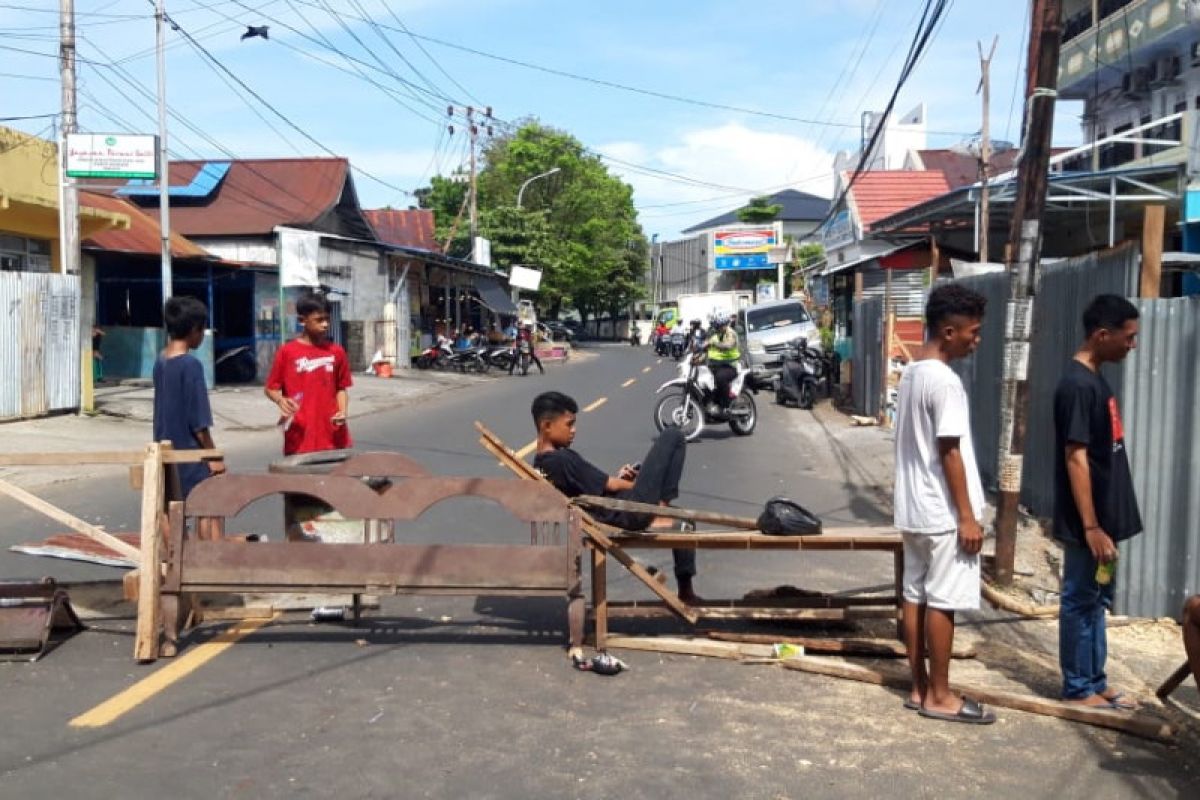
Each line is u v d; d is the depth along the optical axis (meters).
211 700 4.76
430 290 37.22
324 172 28.95
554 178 54.84
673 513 5.42
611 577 7.41
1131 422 6.35
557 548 5.37
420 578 5.36
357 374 28.39
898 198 31.73
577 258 54.19
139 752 4.18
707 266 70.50
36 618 5.34
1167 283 16.72
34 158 17.42
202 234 26.52
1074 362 4.76
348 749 4.25
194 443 6.12
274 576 5.36
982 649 5.84
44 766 4.03
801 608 5.91
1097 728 4.65
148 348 22.03
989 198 16.48
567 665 5.34
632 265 67.31
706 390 15.42
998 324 10.08
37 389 15.75
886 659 5.57
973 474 4.70
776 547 5.48
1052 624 6.34
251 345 24.72
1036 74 6.85
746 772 4.11
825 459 13.44
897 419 4.81
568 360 42.41
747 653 5.49
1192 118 17.22
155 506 5.29
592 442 14.74
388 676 5.13
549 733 4.46
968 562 4.64
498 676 5.16
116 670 5.15
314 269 24.66
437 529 8.65
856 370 19.72
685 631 5.98
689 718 4.66
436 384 26.61
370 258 30.61
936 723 4.67
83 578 7.02
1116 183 16.12
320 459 6.03
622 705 4.80
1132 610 6.45
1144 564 6.41
